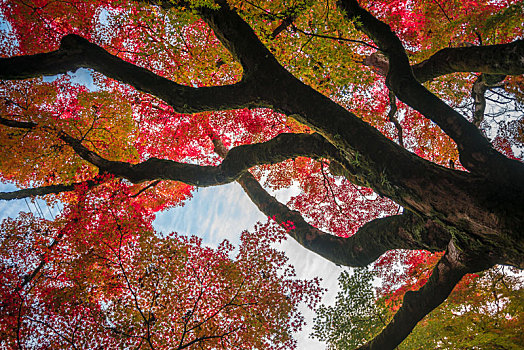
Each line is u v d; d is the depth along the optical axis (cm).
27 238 787
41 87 1161
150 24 907
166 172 877
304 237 936
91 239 725
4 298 673
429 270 1098
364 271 928
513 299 930
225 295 713
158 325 667
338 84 708
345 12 675
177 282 713
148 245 727
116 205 776
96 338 639
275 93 652
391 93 838
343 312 896
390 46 683
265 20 786
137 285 702
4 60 732
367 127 607
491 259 553
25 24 1280
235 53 697
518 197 456
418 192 535
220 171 841
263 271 731
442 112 574
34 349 625
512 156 995
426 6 1034
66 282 721
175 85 722
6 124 955
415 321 697
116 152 1212
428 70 773
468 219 499
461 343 894
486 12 826
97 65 751
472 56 659
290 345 693
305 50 725
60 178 1036
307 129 1203
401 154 564
